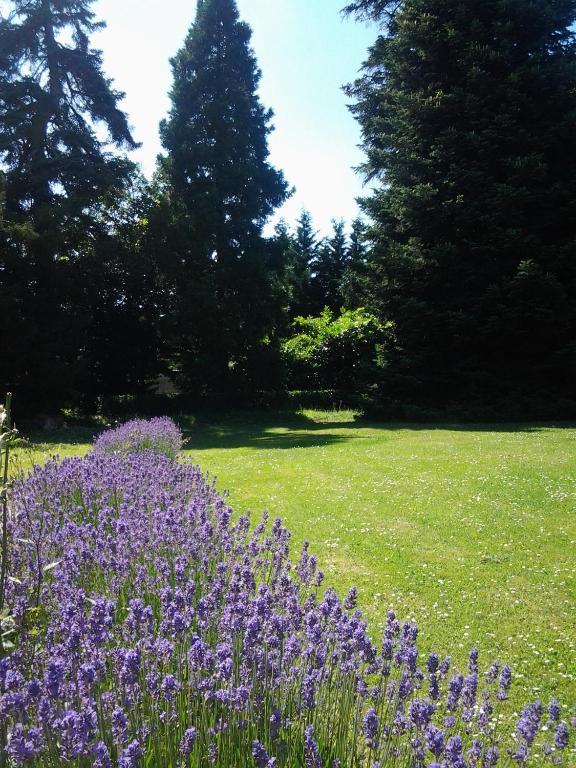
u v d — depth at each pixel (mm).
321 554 6195
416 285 20125
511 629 4488
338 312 43438
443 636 4371
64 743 1899
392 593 5160
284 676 2580
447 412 20109
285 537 4562
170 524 4645
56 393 20594
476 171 19141
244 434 19234
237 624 2768
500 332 19688
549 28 20172
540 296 18484
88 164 23344
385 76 24109
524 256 19234
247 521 5020
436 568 5770
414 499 8500
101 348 25094
